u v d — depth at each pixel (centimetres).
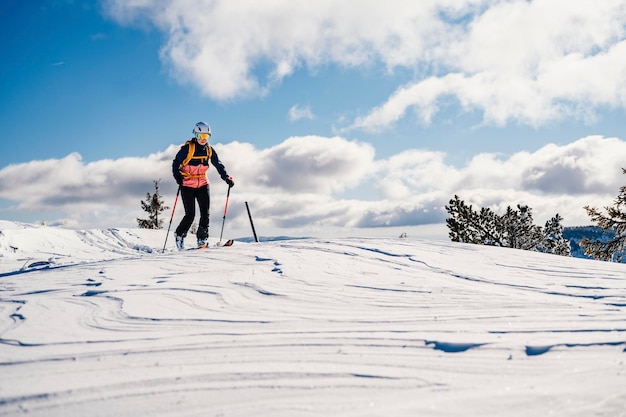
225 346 212
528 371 178
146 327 247
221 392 160
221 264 468
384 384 166
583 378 170
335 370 180
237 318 264
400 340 218
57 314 279
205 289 346
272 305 297
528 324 245
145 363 189
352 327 243
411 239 622
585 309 280
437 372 178
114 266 483
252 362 189
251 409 147
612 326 238
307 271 416
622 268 445
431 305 295
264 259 489
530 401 151
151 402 153
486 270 432
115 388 164
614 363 184
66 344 218
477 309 283
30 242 1050
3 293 375
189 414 144
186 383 168
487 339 217
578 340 213
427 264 456
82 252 1024
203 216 712
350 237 653
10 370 184
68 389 163
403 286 354
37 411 147
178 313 277
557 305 292
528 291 345
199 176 707
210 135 705
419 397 155
